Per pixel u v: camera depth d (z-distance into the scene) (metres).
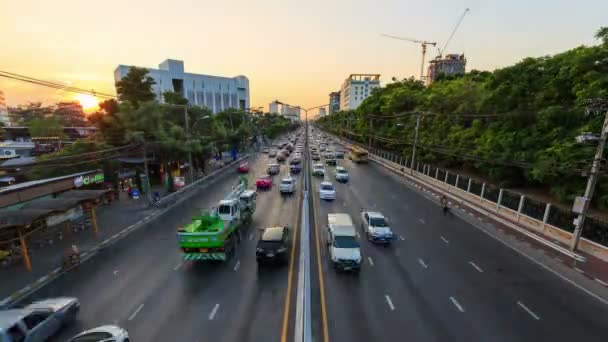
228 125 61.88
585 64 18.95
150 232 19.94
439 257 15.98
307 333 7.92
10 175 27.47
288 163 52.16
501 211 24.16
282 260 14.54
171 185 31.89
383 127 59.72
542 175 21.09
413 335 9.77
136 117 29.59
